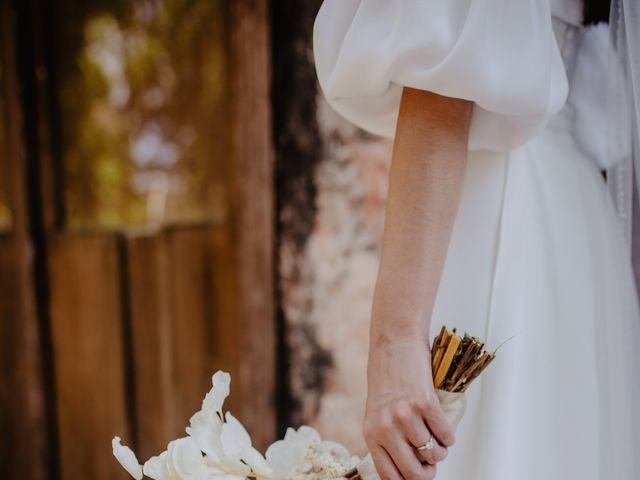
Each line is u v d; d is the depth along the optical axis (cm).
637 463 118
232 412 254
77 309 273
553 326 118
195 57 253
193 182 258
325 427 231
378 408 107
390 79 113
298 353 233
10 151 264
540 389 117
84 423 275
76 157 271
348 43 114
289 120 228
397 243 110
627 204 123
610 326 120
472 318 119
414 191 110
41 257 271
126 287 269
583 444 117
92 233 270
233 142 242
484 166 120
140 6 261
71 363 275
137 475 110
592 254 122
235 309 251
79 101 269
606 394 119
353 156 220
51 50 268
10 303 271
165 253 263
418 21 109
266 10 226
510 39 109
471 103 112
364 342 224
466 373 107
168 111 260
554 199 122
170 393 265
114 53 265
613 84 123
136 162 266
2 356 273
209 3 248
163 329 265
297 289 231
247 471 111
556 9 123
